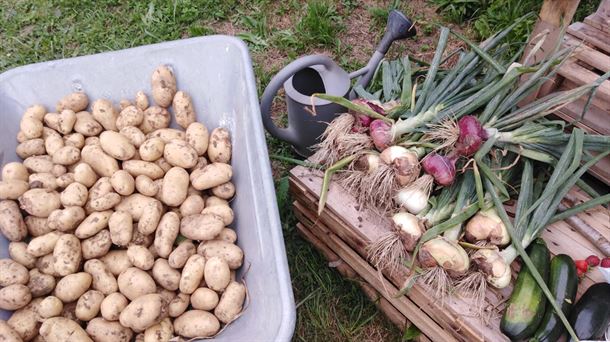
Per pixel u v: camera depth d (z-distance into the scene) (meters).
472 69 1.63
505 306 1.27
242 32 2.58
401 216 1.35
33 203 1.37
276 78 1.64
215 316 1.27
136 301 1.22
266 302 1.12
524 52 1.72
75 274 1.30
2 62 2.48
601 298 1.23
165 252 1.35
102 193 1.41
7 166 1.44
